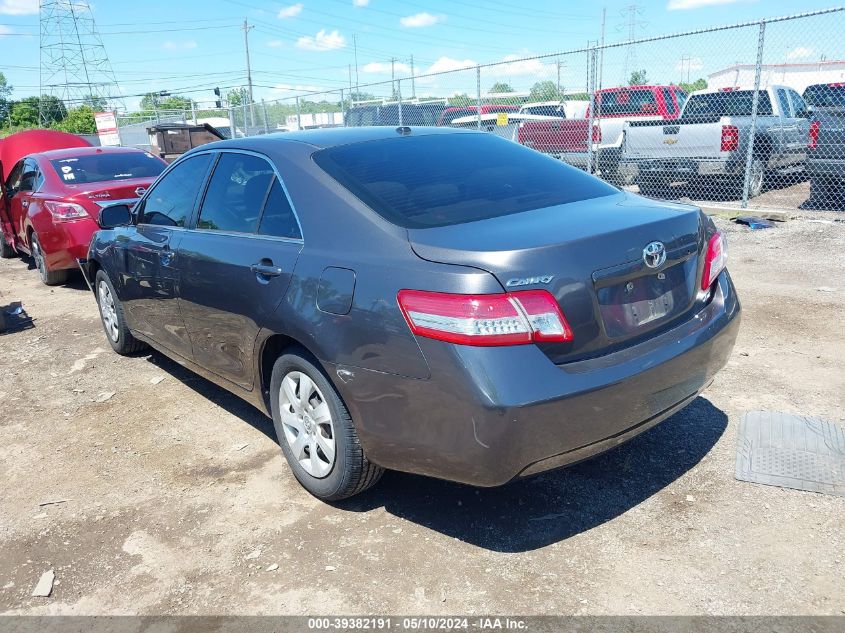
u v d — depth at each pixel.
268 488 3.50
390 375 2.70
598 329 2.66
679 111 14.95
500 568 2.78
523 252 2.53
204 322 3.88
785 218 9.42
